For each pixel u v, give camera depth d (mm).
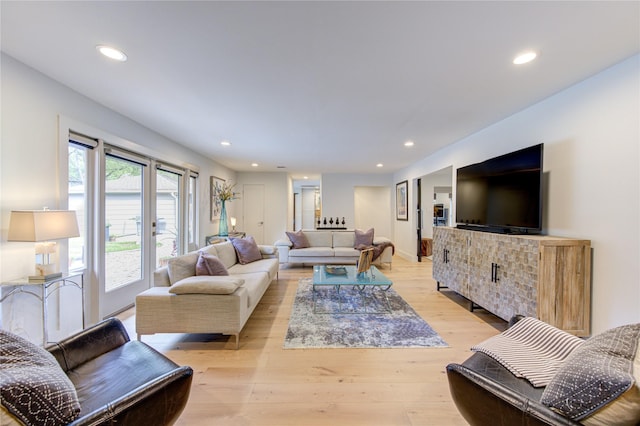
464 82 2271
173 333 2377
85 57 1922
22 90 2020
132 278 3441
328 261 5441
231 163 6211
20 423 842
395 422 1520
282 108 2846
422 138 4031
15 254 2006
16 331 2014
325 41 1716
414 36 1662
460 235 3365
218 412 1585
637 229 1923
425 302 3498
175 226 4496
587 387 897
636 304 1935
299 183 10141
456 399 1232
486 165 3205
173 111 2945
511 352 1439
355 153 5094
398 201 7266
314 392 1764
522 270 2400
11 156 1967
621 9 1417
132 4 1396
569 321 2246
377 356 2205
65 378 1040
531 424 973
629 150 1958
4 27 1590
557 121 2502
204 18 1506
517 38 1680
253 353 2246
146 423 1068
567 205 2418
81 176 2705
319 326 2768
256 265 3926
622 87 1983
